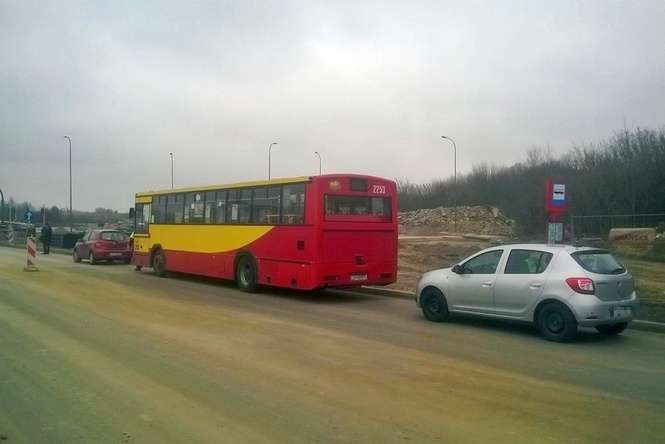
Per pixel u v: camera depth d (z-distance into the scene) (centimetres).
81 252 2822
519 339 996
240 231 1688
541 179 5316
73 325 1059
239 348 884
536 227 3825
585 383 714
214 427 543
